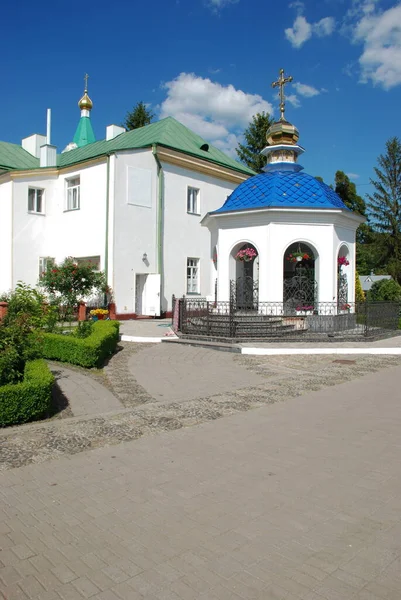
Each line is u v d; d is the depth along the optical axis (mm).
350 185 44062
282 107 18891
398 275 39344
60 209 23453
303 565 3182
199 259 25406
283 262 16031
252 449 5453
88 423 6496
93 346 10406
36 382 6680
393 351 12953
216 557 3289
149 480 4605
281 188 16438
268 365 11047
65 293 19719
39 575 3104
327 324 15422
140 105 42906
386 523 3736
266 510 3975
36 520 3834
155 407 7336
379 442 5656
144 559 3275
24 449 5469
